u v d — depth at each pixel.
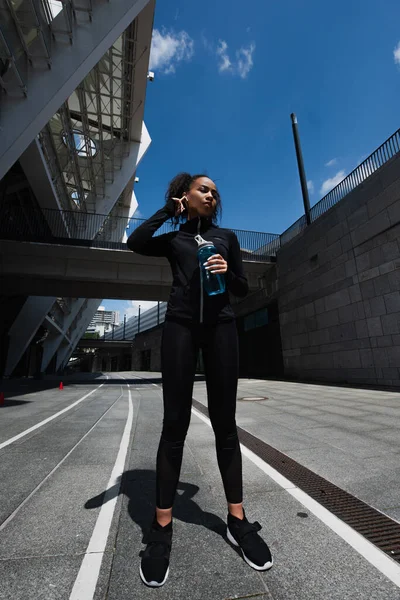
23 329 22.64
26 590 1.14
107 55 16.89
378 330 10.52
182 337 1.38
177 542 1.47
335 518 1.73
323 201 14.07
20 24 9.17
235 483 1.41
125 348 69.50
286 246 17.11
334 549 1.42
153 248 1.55
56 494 2.11
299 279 15.66
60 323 31.55
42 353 31.12
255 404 6.91
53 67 10.27
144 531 1.59
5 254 16.11
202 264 1.41
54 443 3.62
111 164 23.06
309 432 3.99
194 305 1.39
